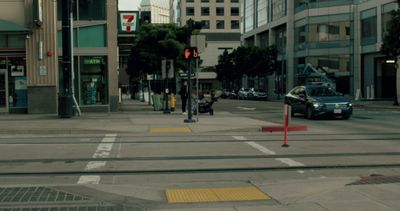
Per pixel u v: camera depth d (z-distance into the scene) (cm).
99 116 2491
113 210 705
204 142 1480
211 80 12625
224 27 12912
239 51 8156
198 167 1079
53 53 2706
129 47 4806
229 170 1049
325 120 2450
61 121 2145
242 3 10325
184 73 5375
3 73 2711
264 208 707
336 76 6256
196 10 12850
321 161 1147
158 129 1827
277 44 8100
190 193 822
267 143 1459
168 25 4253
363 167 1080
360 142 1488
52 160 1166
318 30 6488
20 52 2722
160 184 908
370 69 5891
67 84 2334
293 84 7112
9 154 1256
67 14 2281
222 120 2236
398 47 3919
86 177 978
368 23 5819
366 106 4053
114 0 2847
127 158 1192
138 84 7381
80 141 1509
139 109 3325
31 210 696
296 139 1559
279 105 4525
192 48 2070
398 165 1100
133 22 3456
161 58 4128
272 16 8125
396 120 2438
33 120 2209
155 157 1207
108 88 2859
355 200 730
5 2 2662
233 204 741
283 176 989
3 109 2709
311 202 730
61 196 783
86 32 2827
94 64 2847
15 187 846
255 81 9175
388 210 676
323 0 6456
